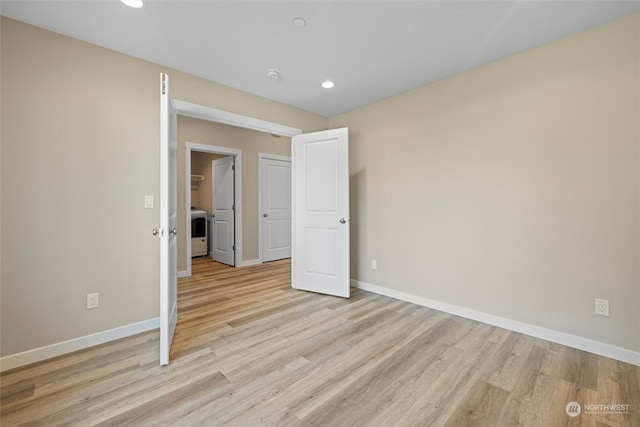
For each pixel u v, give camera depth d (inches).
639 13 74.0
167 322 76.5
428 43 88.2
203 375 71.7
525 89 92.7
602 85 79.5
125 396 63.7
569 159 85.1
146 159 97.1
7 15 74.1
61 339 82.4
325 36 84.4
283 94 126.9
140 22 77.5
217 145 187.0
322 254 137.6
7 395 64.0
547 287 89.7
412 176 123.5
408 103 124.2
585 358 79.2
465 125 106.9
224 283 155.9
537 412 58.8
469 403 61.6
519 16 75.5
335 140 133.2
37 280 79.0
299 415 58.2
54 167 81.2
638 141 74.9
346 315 110.4
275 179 219.1
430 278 118.4
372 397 63.6
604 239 80.0
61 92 82.2
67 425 55.4
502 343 87.9
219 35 83.7
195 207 257.6
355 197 146.6
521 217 94.3
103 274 89.5
